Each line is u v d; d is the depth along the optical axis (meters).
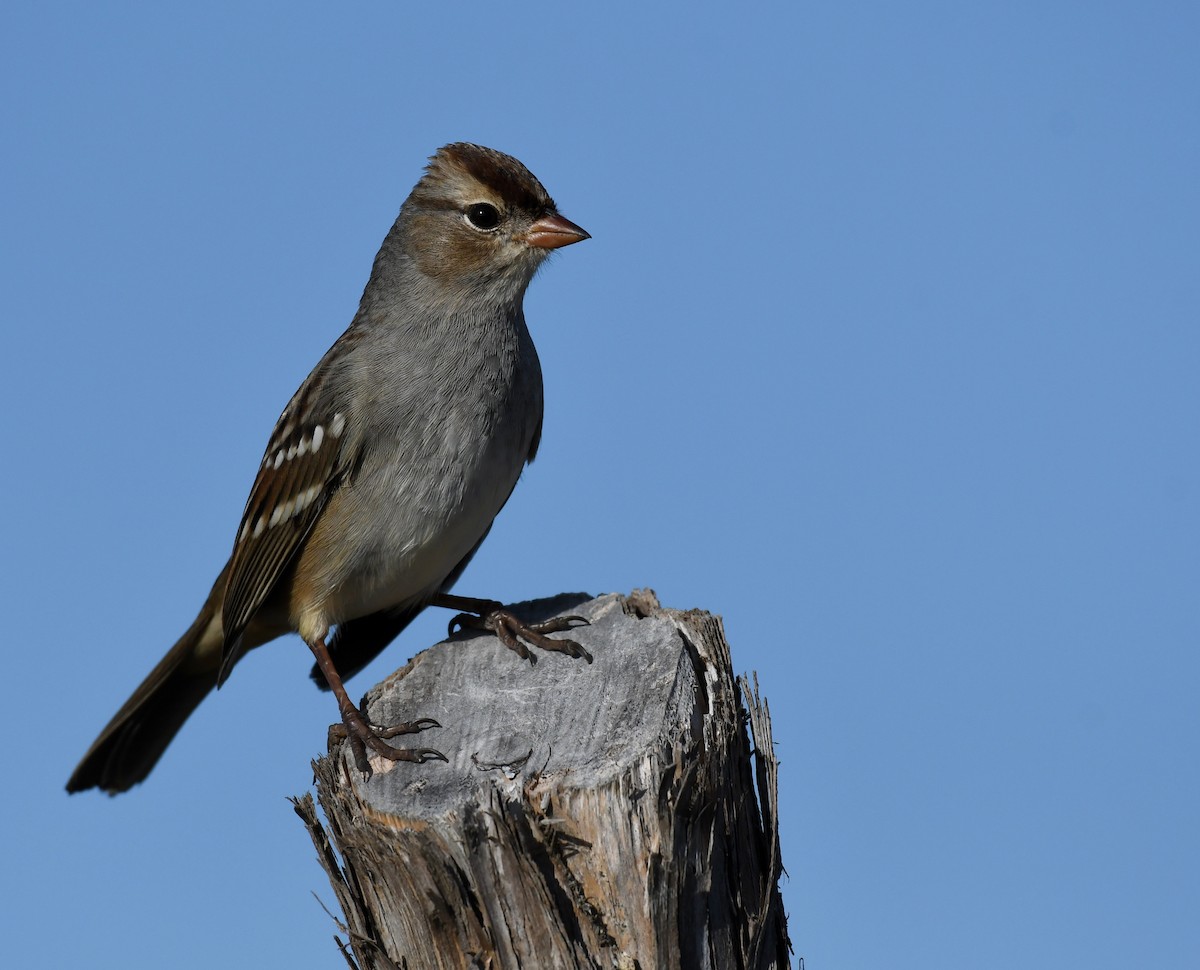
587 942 6.21
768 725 7.21
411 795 6.64
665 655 7.59
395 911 6.54
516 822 6.21
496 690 7.64
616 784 6.33
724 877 6.61
